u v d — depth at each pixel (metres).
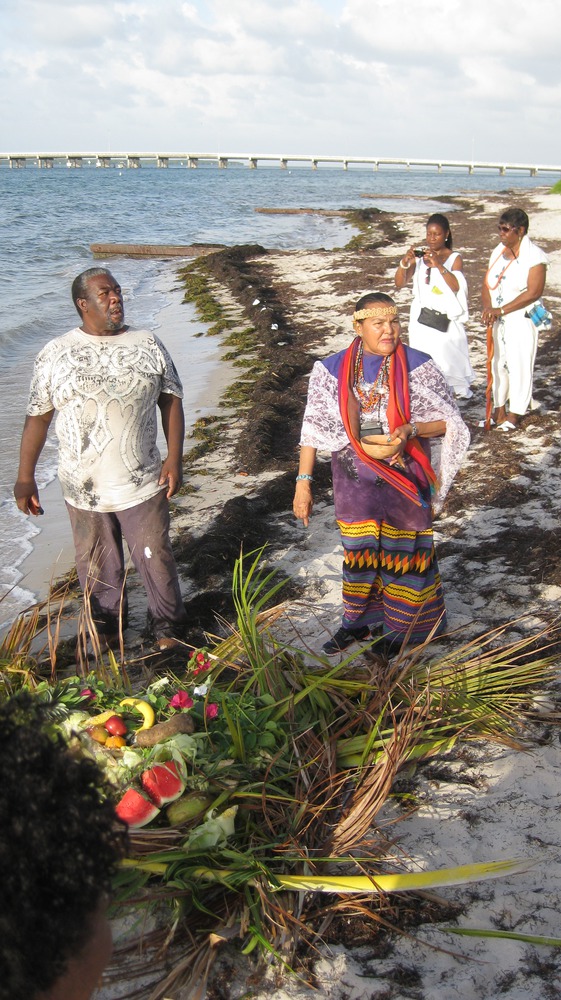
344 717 3.46
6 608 5.02
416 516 3.97
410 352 3.93
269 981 2.50
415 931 2.68
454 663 3.93
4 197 53.16
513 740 3.57
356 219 32.31
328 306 14.58
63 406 4.09
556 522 5.71
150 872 2.70
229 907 2.69
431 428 3.98
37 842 1.10
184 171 141.00
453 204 43.00
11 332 13.38
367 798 3.01
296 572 5.25
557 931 2.67
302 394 9.35
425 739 3.50
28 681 3.70
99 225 34.38
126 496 4.19
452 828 3.10
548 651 4.15
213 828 2.78
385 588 4.16
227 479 6.96
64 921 1.11
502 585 4.90
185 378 10.45
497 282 7.52
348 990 2.47
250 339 12.40
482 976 2.50
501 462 6.90
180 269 21.12
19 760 1.15
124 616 4.55
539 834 3.06
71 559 5.72
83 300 4.05
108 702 3.24
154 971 2.52
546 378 9.42
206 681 3.42
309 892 2.76
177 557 5.50
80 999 1.17
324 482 6.82
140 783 2.86
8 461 7.59
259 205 47.75
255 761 3.12
